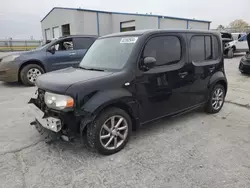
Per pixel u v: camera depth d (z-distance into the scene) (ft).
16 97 18.95
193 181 7.51
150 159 8.94
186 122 12.91
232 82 24.18
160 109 10.91
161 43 10.66
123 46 10.53
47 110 8.97
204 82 12.99
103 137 9.05
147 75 9.96
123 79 9.25
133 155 9.28
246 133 11.32
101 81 8.76
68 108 8.20
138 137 10.96
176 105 11.64
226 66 36.60
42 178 7.78
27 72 23.20
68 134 8.50
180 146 9.99
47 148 9.91
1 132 11.68
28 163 8.71
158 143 10.30
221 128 12.01
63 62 24.63
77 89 8.22
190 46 11.94
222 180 7.53
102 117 8.87
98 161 8.84
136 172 8.09
